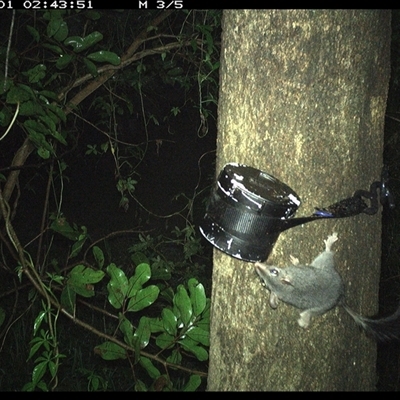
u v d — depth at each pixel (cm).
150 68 235
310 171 139
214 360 150
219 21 202
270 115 139
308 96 137
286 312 142
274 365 143
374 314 147
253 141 141
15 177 214
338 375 143
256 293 143
